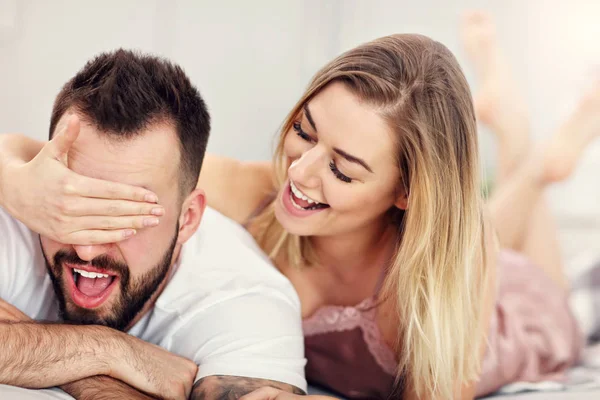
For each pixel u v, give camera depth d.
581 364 1.86
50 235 0.98
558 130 2.11
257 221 1.47
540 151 2.14
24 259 1.14
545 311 1.80
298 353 1.14
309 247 1.40
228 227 1.33
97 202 0.95
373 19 2.78
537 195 2.13
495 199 2.15
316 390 1.52
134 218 0.97
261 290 1.18
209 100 2.66
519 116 2.29
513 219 2.13
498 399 1.50
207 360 1.08
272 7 2.68
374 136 1.13
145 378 1.03
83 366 0.99
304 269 1.42
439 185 1.19
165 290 1.17
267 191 1.53
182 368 1.07
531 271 1.88
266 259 1.31
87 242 0.97
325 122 1.14
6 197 0.99
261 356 1.08
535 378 1.69
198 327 1.13
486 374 1.57
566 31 2.93
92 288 1.07
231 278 1.19
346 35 2.76
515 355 1.66
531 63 2.94
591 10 2.91
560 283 2.12
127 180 0.99
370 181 1.17
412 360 1.29
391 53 1.17
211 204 1.48
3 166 1.03
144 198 0.97
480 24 2.32
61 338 1.00
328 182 1.16
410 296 1.23
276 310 1.16
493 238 1.42
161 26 2.59
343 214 1.21
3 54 2.42
